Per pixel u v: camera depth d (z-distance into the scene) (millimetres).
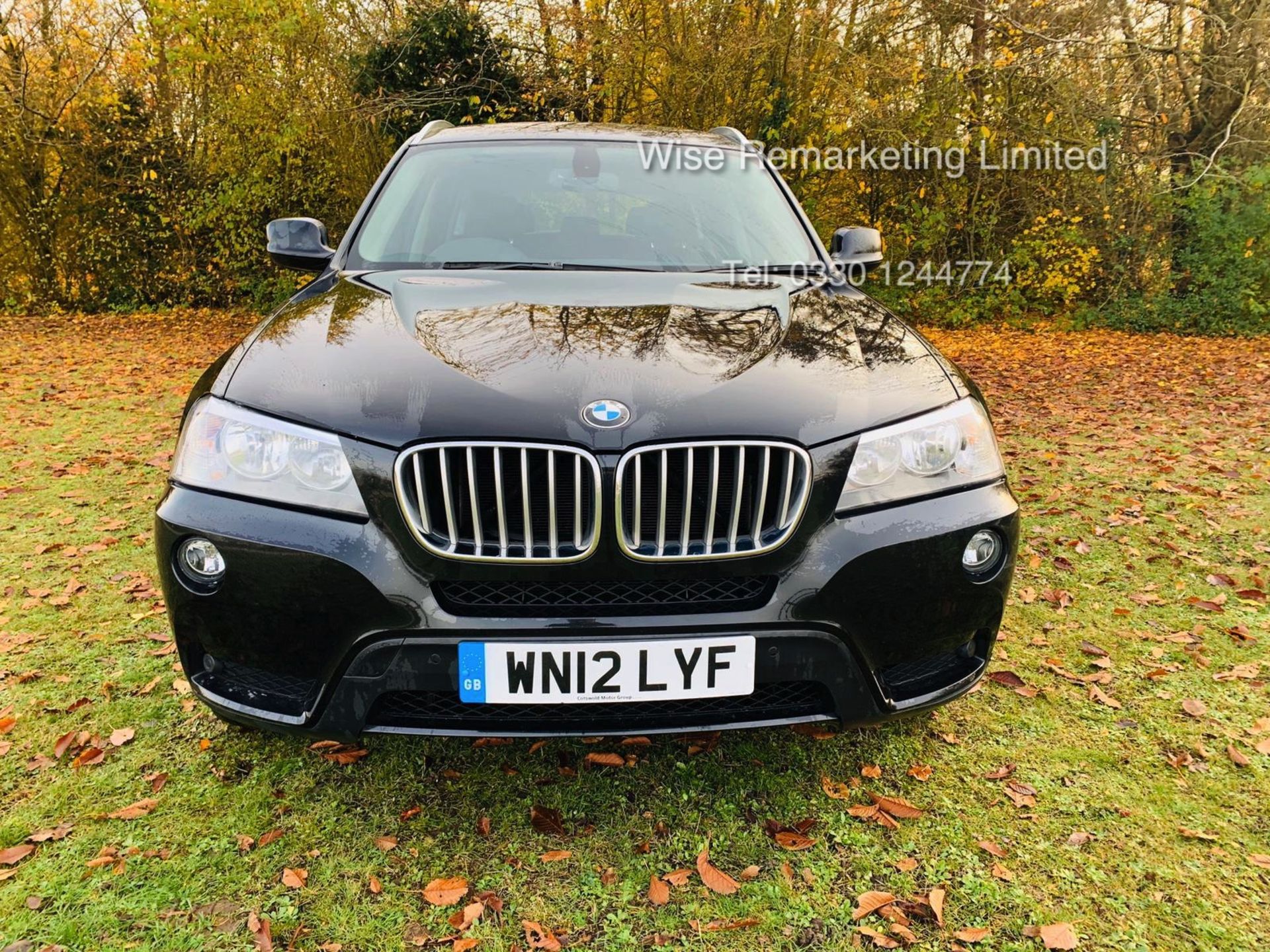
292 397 1762
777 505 1716
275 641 1710
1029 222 11805
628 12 10680
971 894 1748
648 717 1767
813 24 10430
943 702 1894
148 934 1605
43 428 5664
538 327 1964
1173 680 2633
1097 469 4945
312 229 2834
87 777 2064
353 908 1684
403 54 10969
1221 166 11195
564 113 11125
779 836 1886
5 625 2854
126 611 2973
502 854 1837
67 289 12844
